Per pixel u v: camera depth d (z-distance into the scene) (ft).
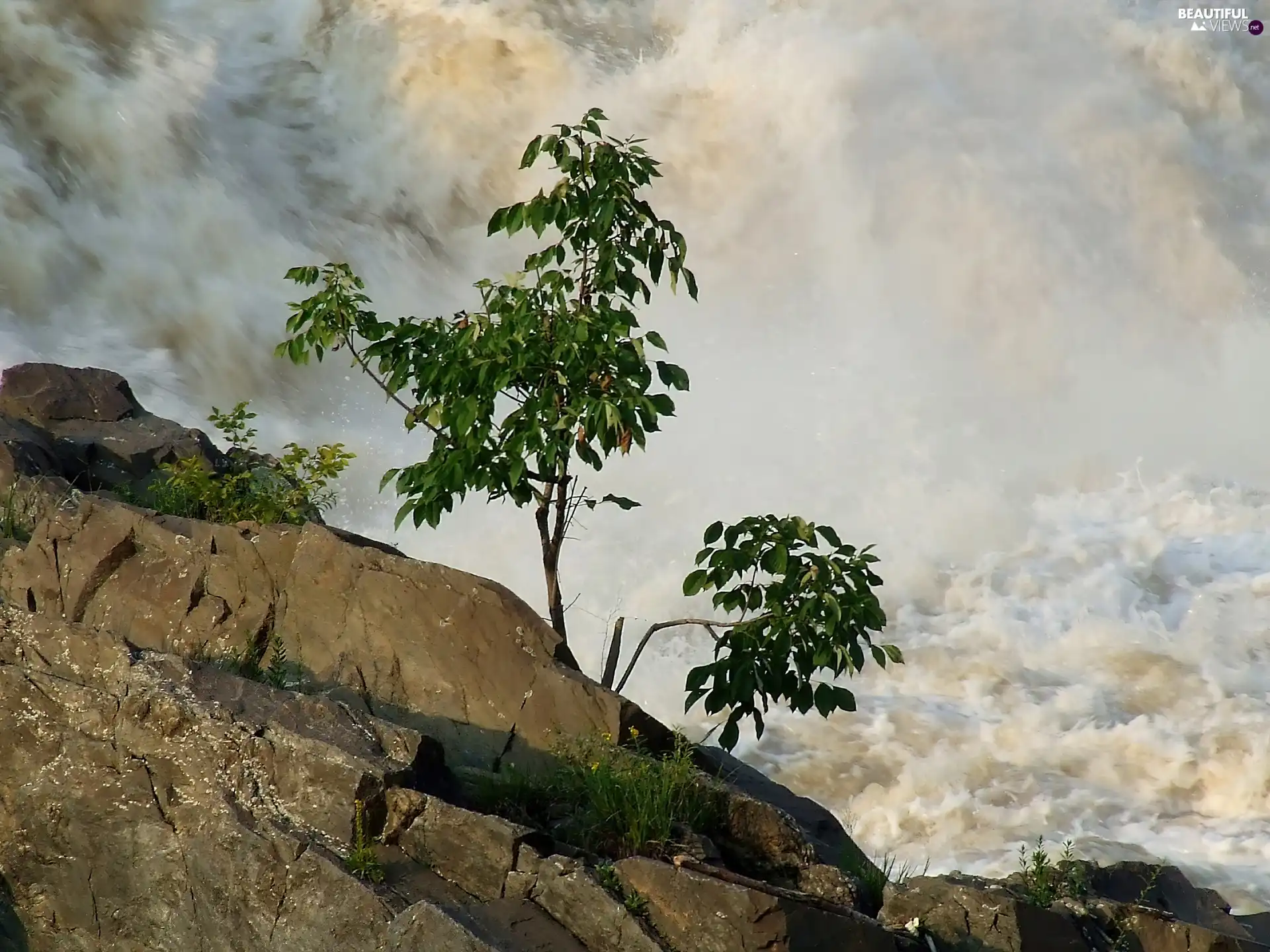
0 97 249.14
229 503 115.34
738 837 83.76
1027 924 78.64
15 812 84.64
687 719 164.14
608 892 73.15
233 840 77.87
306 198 272.92
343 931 73.61
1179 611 195.93
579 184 97.14
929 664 176.35
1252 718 166.20
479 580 94.94
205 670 86.07
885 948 73.51
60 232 236.84
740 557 89.61
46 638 88.28
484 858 75.87
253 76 283.38
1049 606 194.18
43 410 136.98
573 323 94.27
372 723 83.41
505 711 91.97
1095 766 156.97
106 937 81.87
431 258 278.87
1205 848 145.18
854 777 152.76
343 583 96.84
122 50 271.28
